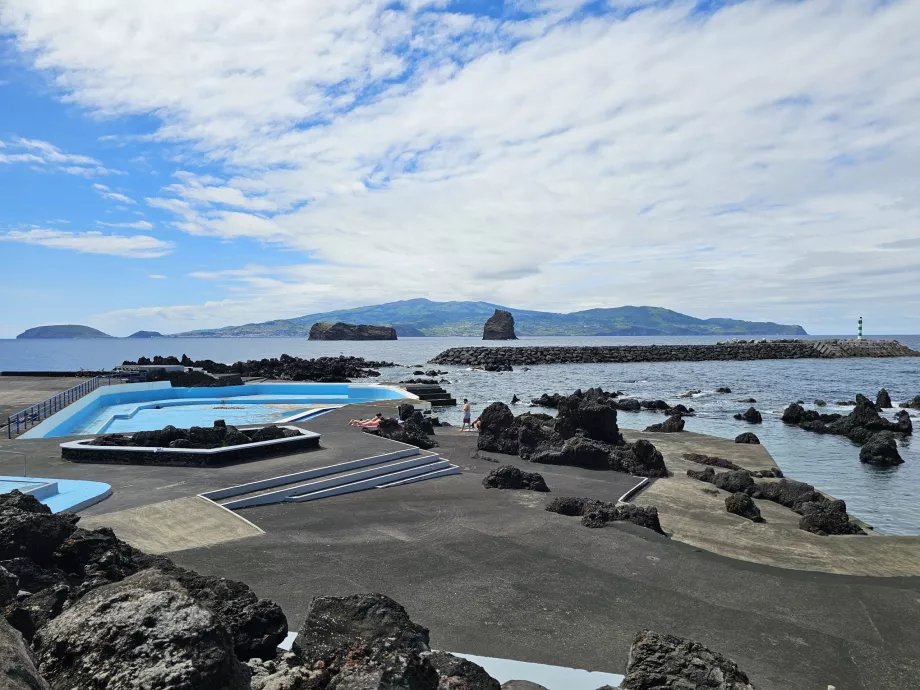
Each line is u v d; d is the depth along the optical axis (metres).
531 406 44.41
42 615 5.16
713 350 116.94
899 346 123.69
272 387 40.19
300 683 4.71
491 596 9.07
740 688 4.79
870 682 6.91
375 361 107.12
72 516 8.70
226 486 13.97
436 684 4.50
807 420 35.66
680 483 17.64
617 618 8.43
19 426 21.97
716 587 9.59
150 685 3.47
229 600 6.25
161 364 55.81
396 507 13.99
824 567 10.87
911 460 25.55
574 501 13.79
